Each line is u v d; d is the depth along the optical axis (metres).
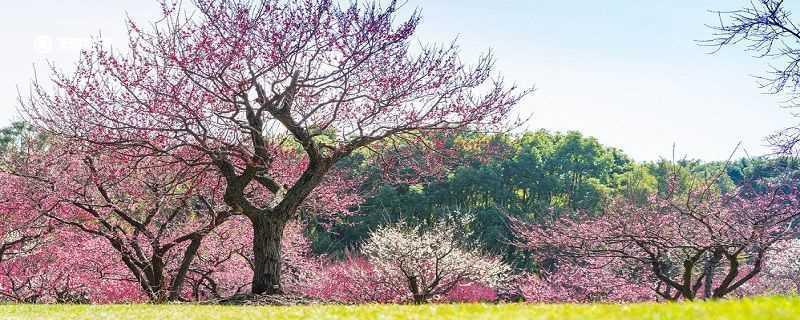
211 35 18.77
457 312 8.66
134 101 18.66
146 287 22.59
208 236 26.61
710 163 97.75
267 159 18.48
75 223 22.20
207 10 18.55
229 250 27.70
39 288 27.77
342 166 55.75
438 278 30.70
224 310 12.07
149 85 18.48
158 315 11.02
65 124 19.84
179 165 22.23
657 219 24.30
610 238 23.75
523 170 76.62
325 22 18.95
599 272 31.89
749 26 17.41
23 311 13.29
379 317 8.23
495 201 74.31
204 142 17.98
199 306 14.30
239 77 18.38
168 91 18.34
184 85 18.64
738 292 35.03
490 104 20.11
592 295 33.00
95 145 18.44
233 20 18.73
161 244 25.36
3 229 23.53
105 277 26.55
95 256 25.92
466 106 20.11
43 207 22.75
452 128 20.19
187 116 18.30
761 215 22.34
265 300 17.00
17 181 23.11
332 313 9.58
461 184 72.62
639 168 83.94
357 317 8.63
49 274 28.02
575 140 85.81
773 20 17.17
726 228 23.14
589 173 83.56
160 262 22.67
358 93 19.86
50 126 19.88
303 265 36.28
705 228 23.81
